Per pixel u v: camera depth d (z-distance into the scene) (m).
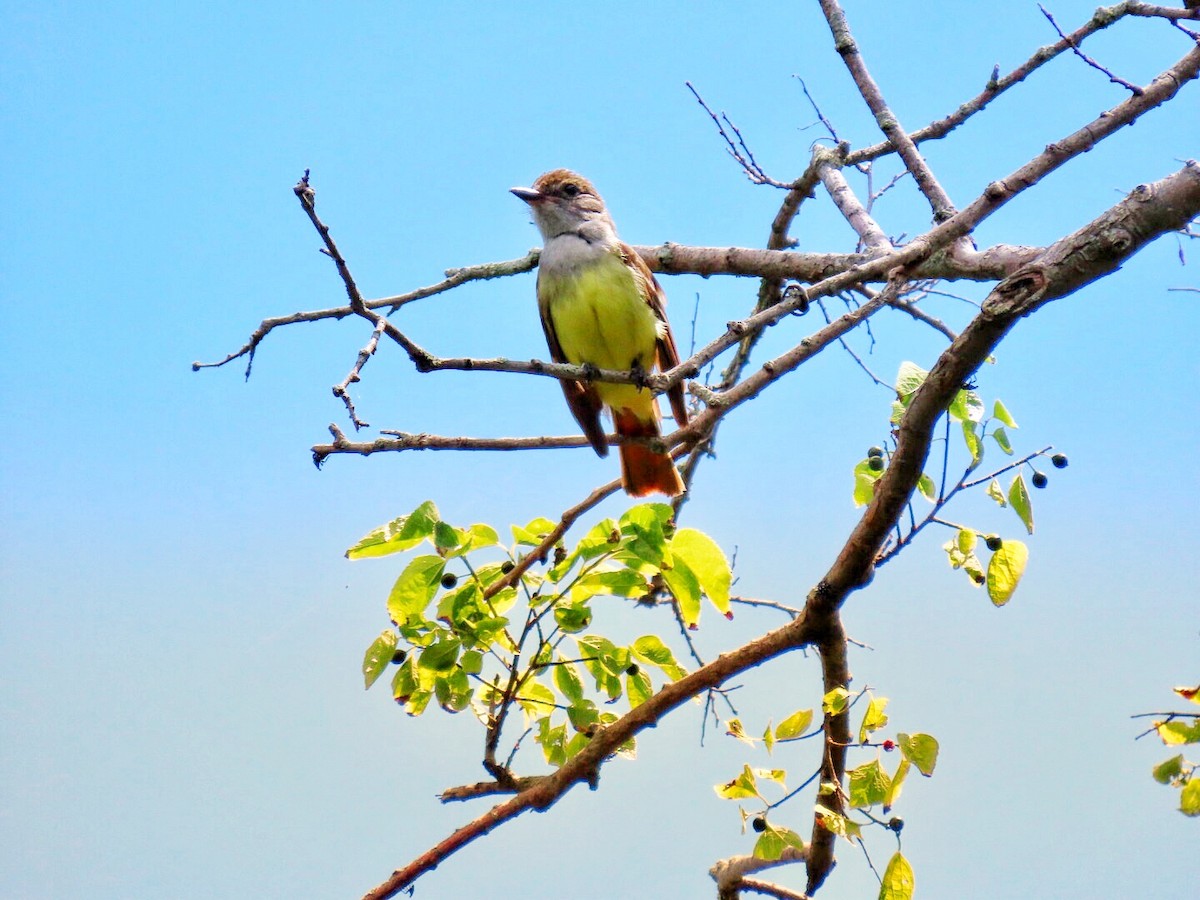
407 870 8.28
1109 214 7.19
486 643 8.21
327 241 7.11
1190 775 8.23
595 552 8.11
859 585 8.47
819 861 8.63
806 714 7.82
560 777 8.45
